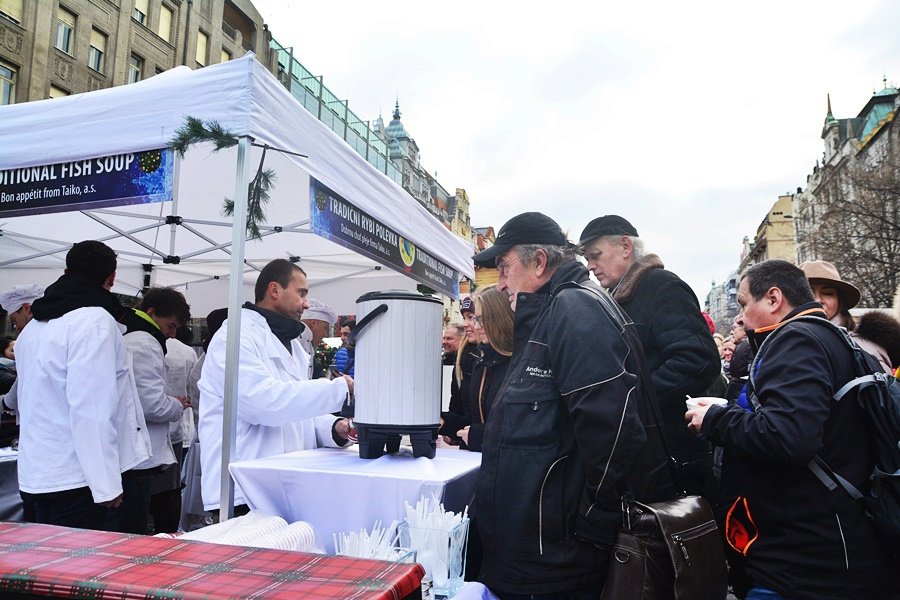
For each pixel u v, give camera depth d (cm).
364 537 139
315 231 261
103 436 221
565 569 145
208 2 2564
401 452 196
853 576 144
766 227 6944
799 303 169
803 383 147
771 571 152
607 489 140
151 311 346
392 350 181
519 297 174
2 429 362
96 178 220
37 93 1858
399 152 5369
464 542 149
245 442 212
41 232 455
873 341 277
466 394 340
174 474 365
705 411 168
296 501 170
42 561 99
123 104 214
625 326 159
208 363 216
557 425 150
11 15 1802
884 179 2366
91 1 2045
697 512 150
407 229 370
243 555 104
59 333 225
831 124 5238
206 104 201
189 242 495
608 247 250
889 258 2319
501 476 150
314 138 241
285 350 232
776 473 154
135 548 108
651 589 136
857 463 149
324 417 249
